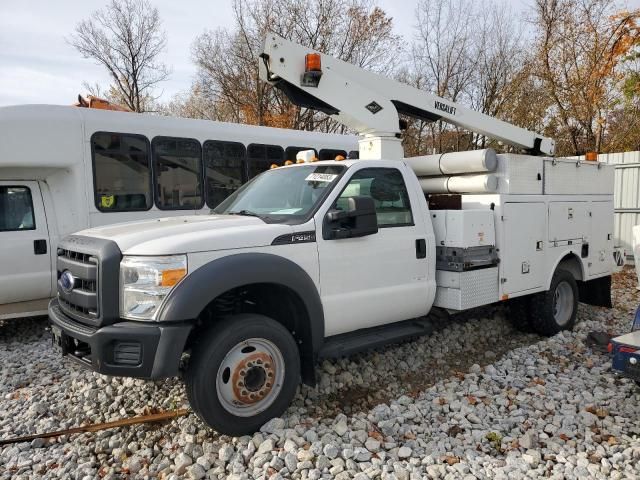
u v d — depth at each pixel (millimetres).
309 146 10227
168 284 3496
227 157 9016
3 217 6785
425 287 5059
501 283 5496
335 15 23750
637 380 4125
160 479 3432
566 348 5773
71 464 3578
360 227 4312
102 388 4758
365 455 3510
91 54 26938
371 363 5242
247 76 23781
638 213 12281
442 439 3838
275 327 3934
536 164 5914
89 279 3674
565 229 6379
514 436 3908
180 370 3947
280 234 4062
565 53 19172
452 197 5543
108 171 7562
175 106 32688
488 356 5672
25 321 7770
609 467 3420
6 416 4363
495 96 24312
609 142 18875
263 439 3707
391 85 5992
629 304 8094
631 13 17250
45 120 6984
